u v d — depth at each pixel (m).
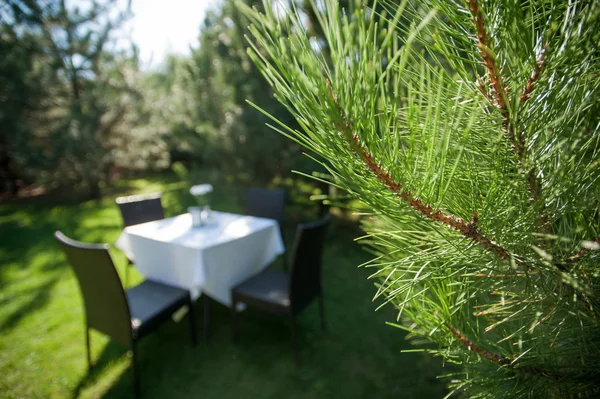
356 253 4.20
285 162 4.29
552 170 0.48
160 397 1.97
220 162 4.98
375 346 2.38
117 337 1.98
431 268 0.56
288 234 4.93
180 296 2.29
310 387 2.02
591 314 0.51
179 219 3.08
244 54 4.10
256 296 2.28
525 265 0.50
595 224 0.50
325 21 0.38
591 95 0.47
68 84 8.32
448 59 0.52
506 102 0.45
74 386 2.06
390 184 0.46
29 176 7.70
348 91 0.39
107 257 1.78
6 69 7.16
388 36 0.33
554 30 0.45
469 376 0.74
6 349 2.39
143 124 9.50
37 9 7.43
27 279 3.52
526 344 0.64
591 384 0.58
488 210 0.48
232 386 2.04
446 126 0.41
